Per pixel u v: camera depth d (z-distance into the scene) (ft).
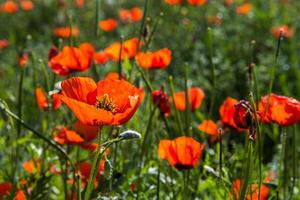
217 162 13.06
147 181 13.38
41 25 43.98
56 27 43.19
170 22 33.63
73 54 13.02
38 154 13.42
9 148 15.01
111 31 38.52
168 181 13.44
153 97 12.95
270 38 34.65
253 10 39.37
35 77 14.56
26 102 20.71
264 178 12.86
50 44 34.50
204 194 13.97
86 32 39.09
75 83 8.68
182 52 30.89
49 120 14.30
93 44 31.76
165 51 13.88
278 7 42.88
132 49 14.17
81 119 8.01
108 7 47.67
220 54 31.24
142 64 13.88
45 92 14.65
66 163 11.73
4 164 15.53
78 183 8.93
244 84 27.96
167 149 11.50
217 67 29.73
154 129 14.40
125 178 12.60
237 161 13.38
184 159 11.43
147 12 12.70
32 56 14.78
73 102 7.71
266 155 20.07
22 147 13.69
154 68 14.02
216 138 13.66
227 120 12.50
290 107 10.64
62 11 43.39
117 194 12.30
